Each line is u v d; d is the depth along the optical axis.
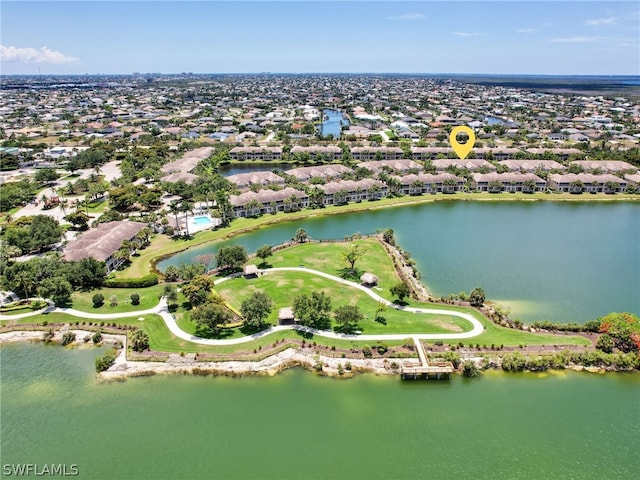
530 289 120.12
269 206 179.50
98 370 85.81
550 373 87.00
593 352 89.38
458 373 86.69
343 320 93.94
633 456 68.69
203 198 175.62
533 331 97.94
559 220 177.25
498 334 96.00
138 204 186.38
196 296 102.69
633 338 89.88
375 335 95.56
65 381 84.25
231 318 98.19
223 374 85.75
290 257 134.75
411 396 80.75
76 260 121.88
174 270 121.06
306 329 98.00
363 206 191.38
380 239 150.25
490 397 80.56
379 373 86.25
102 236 134.25
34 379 84.81
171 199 196.62
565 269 132.50
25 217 152.00
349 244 145.50
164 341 93.62
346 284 117.75
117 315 103.06
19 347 94.31
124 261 132.38
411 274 125.38
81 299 110.19
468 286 121.31
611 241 155.12
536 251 145.50
